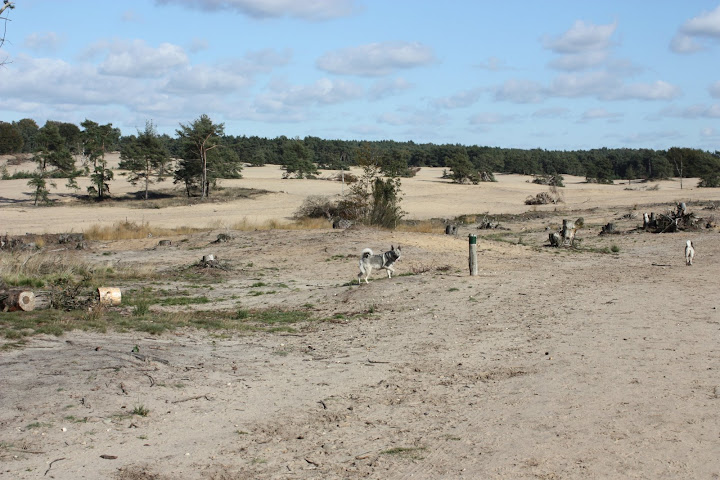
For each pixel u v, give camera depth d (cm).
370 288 1705
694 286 1630
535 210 6147
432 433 680
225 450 630
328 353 1057
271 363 978
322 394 823
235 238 3164
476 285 1667
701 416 701
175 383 831
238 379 877
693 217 3516
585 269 2056
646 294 1522
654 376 855
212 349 1048
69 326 1078
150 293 1823
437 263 2277
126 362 897
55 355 905
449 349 1059
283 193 8438
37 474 550
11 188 9331
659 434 655
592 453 613
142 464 585
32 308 1223
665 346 1015
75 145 15112
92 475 555
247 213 6394
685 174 13925
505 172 17675
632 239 3145
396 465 597
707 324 1170
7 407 689
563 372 892
